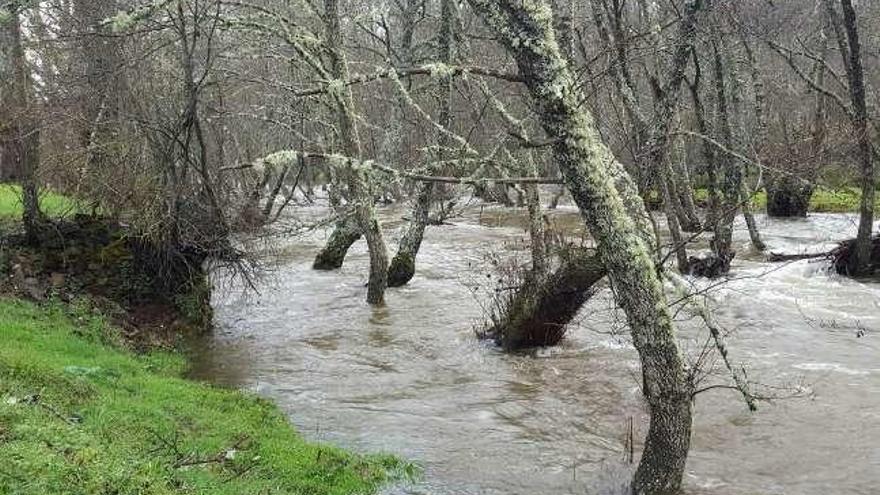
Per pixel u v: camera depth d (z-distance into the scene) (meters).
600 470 7.85
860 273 17.59
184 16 12.34
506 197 31.52
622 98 12.41
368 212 15.52
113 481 5.32
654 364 6.54
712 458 8.11
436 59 18.70
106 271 13.12
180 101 13.05
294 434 8.54
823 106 24.33
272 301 15.97
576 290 11.41
